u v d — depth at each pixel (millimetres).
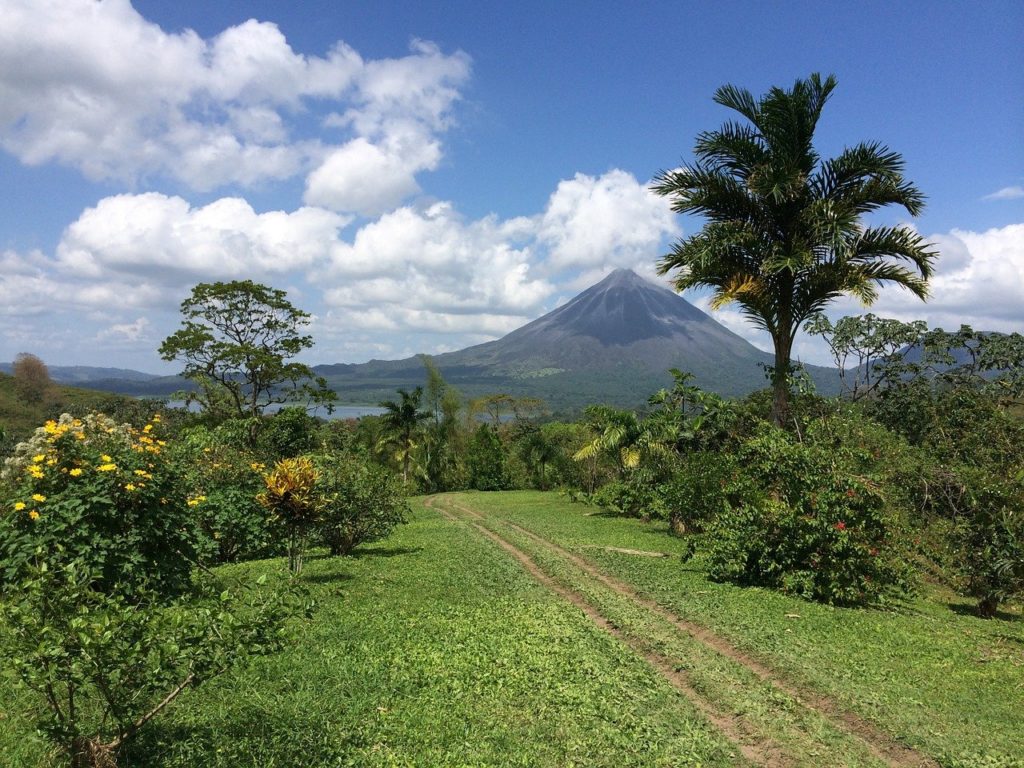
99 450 7426
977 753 4738
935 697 5820
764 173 13352
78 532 6641
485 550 14281
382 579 10422
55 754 3783
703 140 14094
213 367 33438
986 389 22781
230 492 12219
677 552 14602
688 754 4672
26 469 7082
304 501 9766
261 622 3955
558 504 32688
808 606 9273
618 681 6000
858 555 9875
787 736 4996
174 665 3686
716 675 6238
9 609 3318
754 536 10570
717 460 15797
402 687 5645
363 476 13539
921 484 14562
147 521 7137
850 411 18094
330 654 6348
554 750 4645
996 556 10727
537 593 9797
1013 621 10508
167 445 9906
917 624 8711
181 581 7148
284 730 4633
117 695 3779
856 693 5801
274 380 35000
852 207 13547
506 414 63656
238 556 12656
